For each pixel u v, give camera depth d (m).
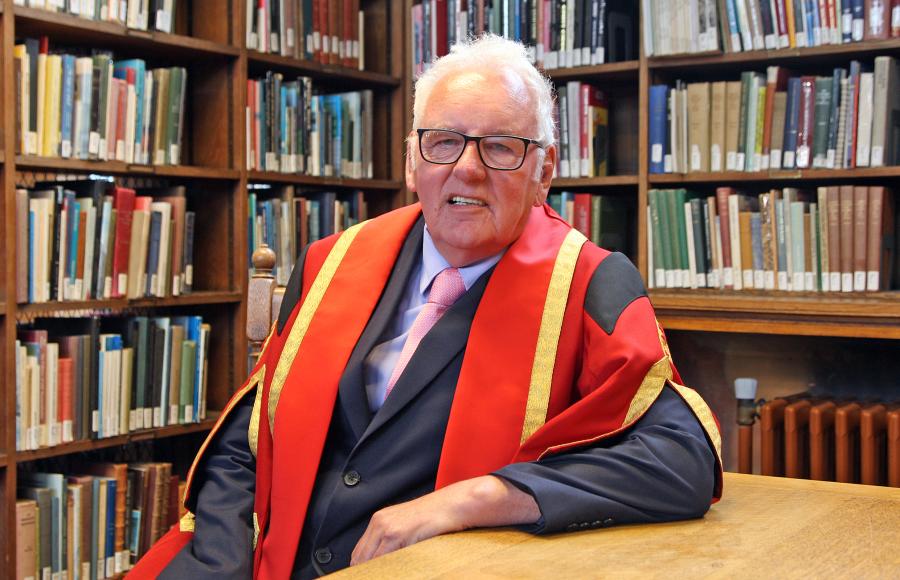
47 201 2.85
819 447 2.87
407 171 1.72
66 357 2.95
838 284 3.04
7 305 2.74
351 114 3.81
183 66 3.52
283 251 3.55
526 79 1.58
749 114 3.20
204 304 3.52
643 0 3.34
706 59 3.26
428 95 1.59
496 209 1.55
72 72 2.91
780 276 3.14
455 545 1.20
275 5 3.52
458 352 1.55
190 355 3.27
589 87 3.50
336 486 1.51
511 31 3.60
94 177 3.28
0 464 2.73
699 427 1.42
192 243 3.34
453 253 1.60
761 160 3.19
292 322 1.71
